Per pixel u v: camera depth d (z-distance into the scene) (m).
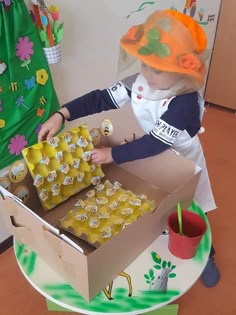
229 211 1.59
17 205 0.68
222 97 2.43
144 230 0.71
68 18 1.20
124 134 0.96
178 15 0.75
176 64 0.72
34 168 0.79
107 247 0.61
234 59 2.26
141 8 1.52
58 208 0.85
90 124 1.52
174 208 0.78
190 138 0.94
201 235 0.72
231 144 2.08
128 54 0.81
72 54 1.29
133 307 0.68
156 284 0.72
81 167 0.88
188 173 0.85
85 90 1.43
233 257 1.38
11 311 1.18
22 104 1.10
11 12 0.95
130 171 0.97
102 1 1.30
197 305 1.20
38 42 1.06
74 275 0.65
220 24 2.22
